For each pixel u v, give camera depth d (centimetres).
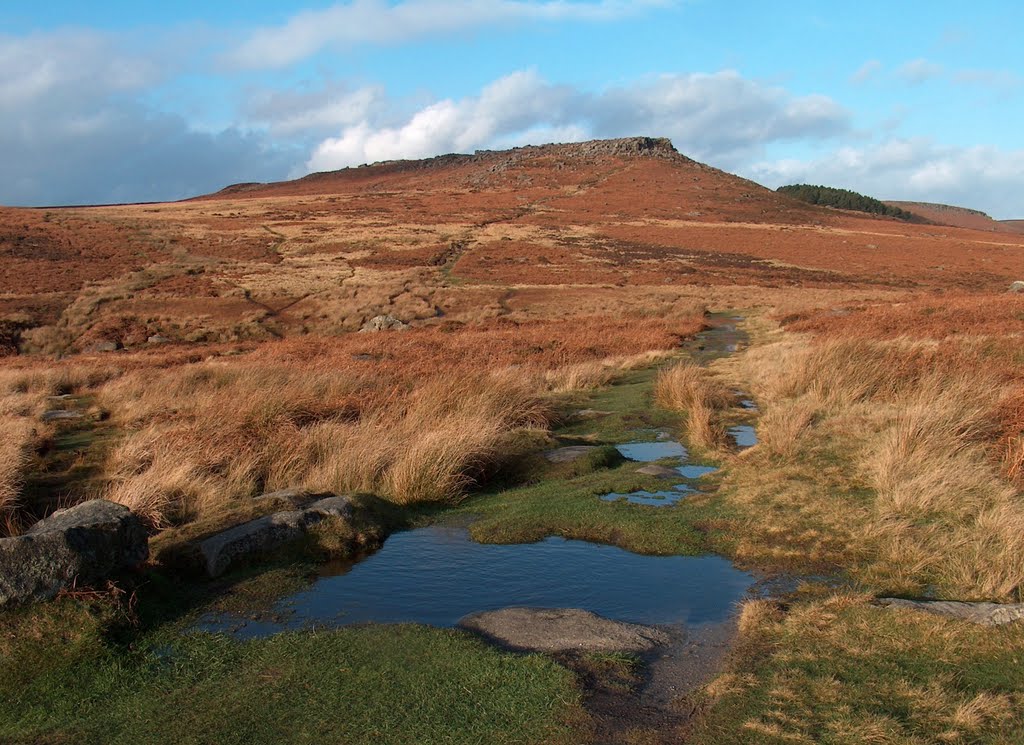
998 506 607
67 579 465
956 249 8325
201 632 470
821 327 2272
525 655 427
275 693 393
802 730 345
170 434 995
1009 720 346
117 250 6444
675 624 477
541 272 6100
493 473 866
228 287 4906
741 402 1271
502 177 14675
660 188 13088
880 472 716
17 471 838
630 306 4331
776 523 637
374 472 810
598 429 1116
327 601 521
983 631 422
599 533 652
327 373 1484
